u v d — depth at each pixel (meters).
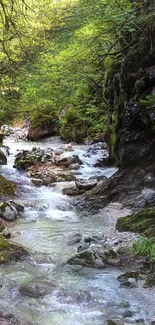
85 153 12.36
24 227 6.10
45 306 3.74
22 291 3.99
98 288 4.08
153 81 6.63
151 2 6.30
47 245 5.34
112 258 4.69
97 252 4.78
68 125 15.44
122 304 3.75
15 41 9.46
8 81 10.08
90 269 4.55
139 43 6.79
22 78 11.39
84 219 6.56
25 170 10.04
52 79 11.59
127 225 5.80
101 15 7.09
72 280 4.27
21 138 16.98
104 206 7.02
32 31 10.16
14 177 9.22
